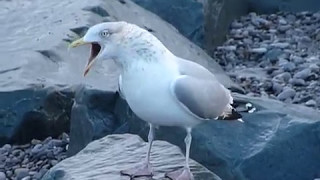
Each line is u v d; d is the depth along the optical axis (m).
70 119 9.04
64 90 9.06
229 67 11.72
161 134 7.60
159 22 11.27
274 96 10.30
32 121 9.01
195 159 7.46
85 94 8.20
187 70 5.77
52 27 10.20
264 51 12.16
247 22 13.59
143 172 6.07
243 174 7.32
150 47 5.61
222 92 5.98
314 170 7.46
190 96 5.65
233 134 7.46
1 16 10.62
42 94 8.96
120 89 5.92
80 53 9.74
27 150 8.92
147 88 5.61
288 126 7.49
